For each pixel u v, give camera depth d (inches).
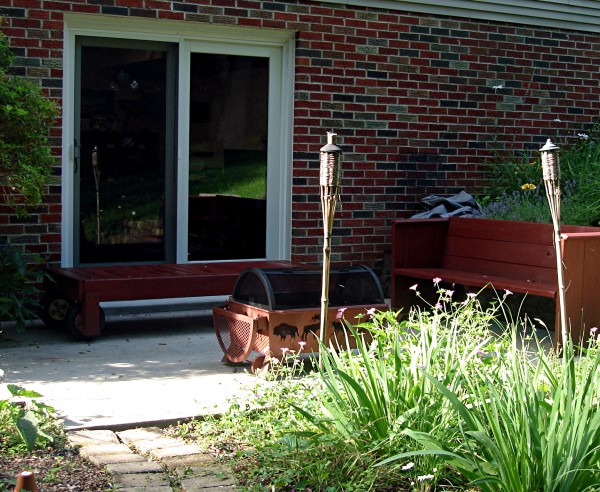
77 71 314.8
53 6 300.4
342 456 158.9
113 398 211.0
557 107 404.5
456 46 376.2
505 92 390.3
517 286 277.0
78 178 317.1
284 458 162.1
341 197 354.3
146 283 277.9
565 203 352.5
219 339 250.4
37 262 286.8
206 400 209.8
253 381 220.8
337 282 243.3
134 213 328.8
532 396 149.2
